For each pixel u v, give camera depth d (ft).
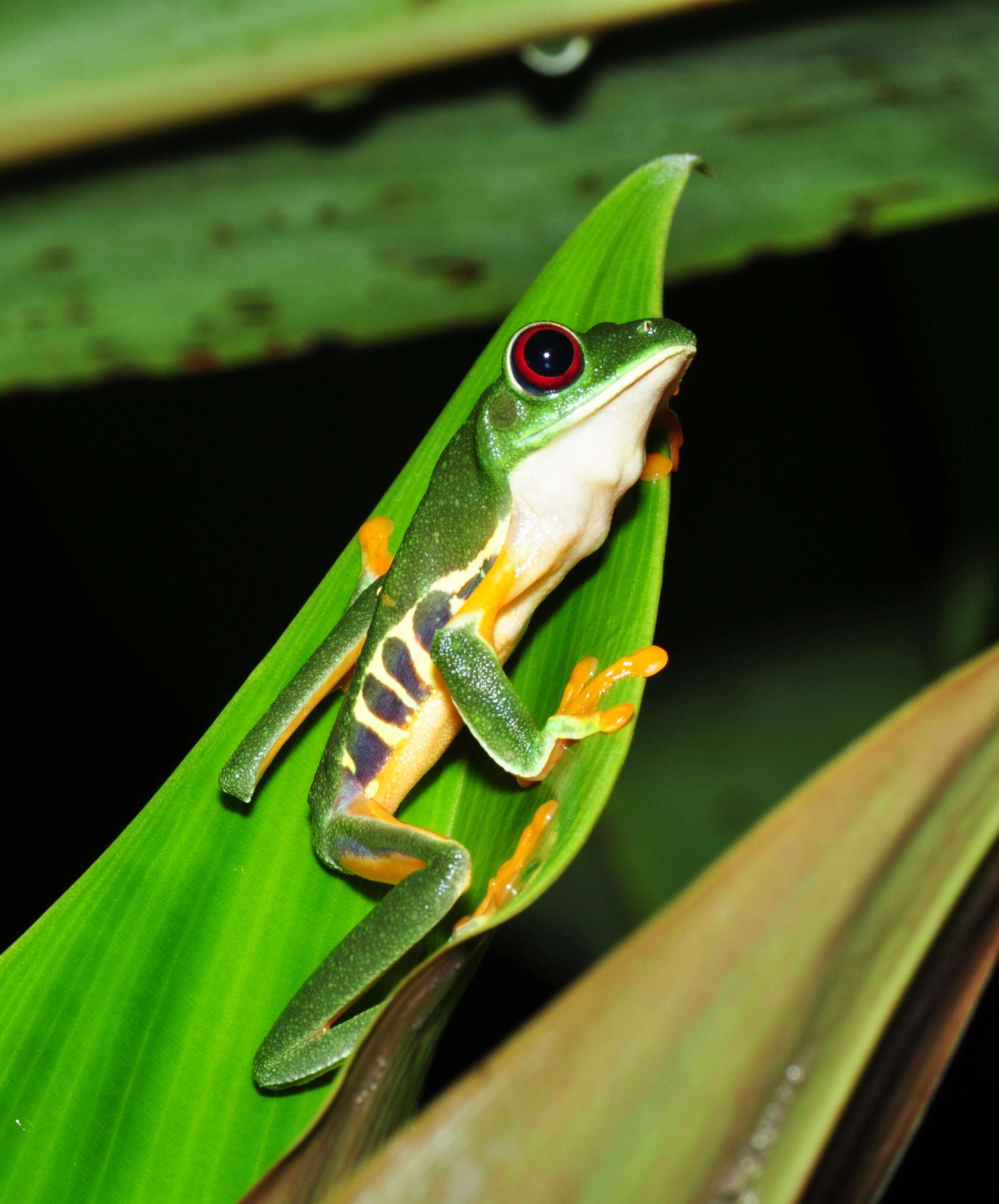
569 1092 1.00
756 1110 1.00
